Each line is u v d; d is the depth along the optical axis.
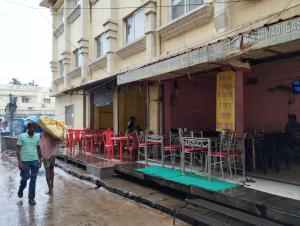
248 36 6.31
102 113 17.58
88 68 17.66
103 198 8.15
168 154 10.63
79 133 15.66
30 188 7.56
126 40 14.12
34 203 7.52
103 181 9.62
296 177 7.43
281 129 10.67
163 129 11.17
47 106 48.69
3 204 7.55
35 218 6.52
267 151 8.21
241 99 7.96
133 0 13.25
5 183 10.13
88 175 10.59
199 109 11.89
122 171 9.76
